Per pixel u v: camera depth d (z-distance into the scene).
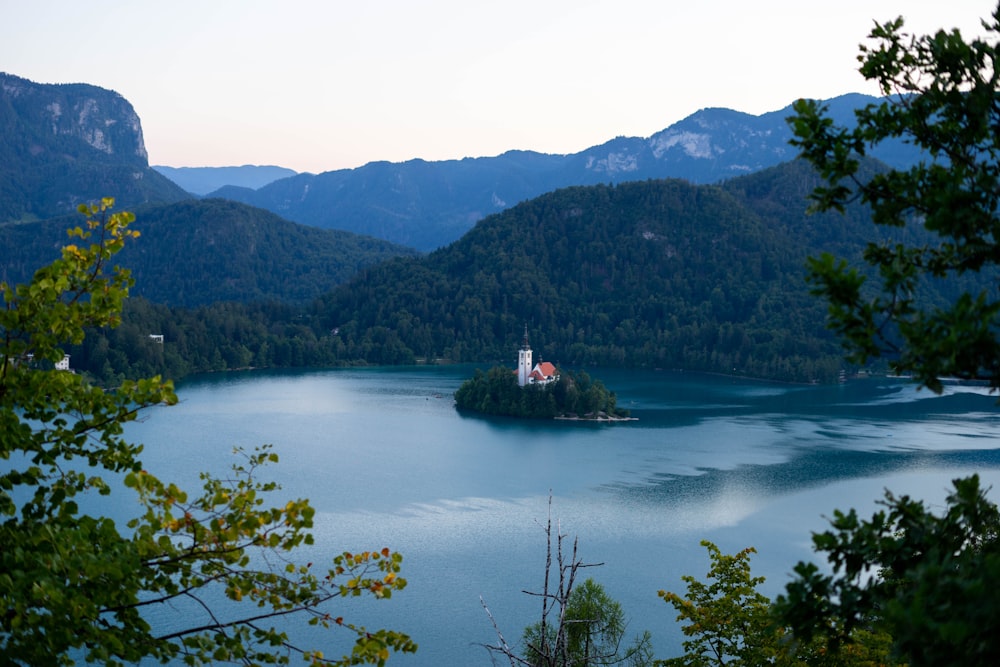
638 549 84.81
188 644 12.16
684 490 109.56
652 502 103.31
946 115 11.25
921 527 10.81
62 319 12.77
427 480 114.69
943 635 8.18
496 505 101.50
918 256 11.09
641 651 39.47
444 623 65.31
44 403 12.66
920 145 11.55
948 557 9.77
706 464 126.50
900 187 11.24
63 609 10.70
